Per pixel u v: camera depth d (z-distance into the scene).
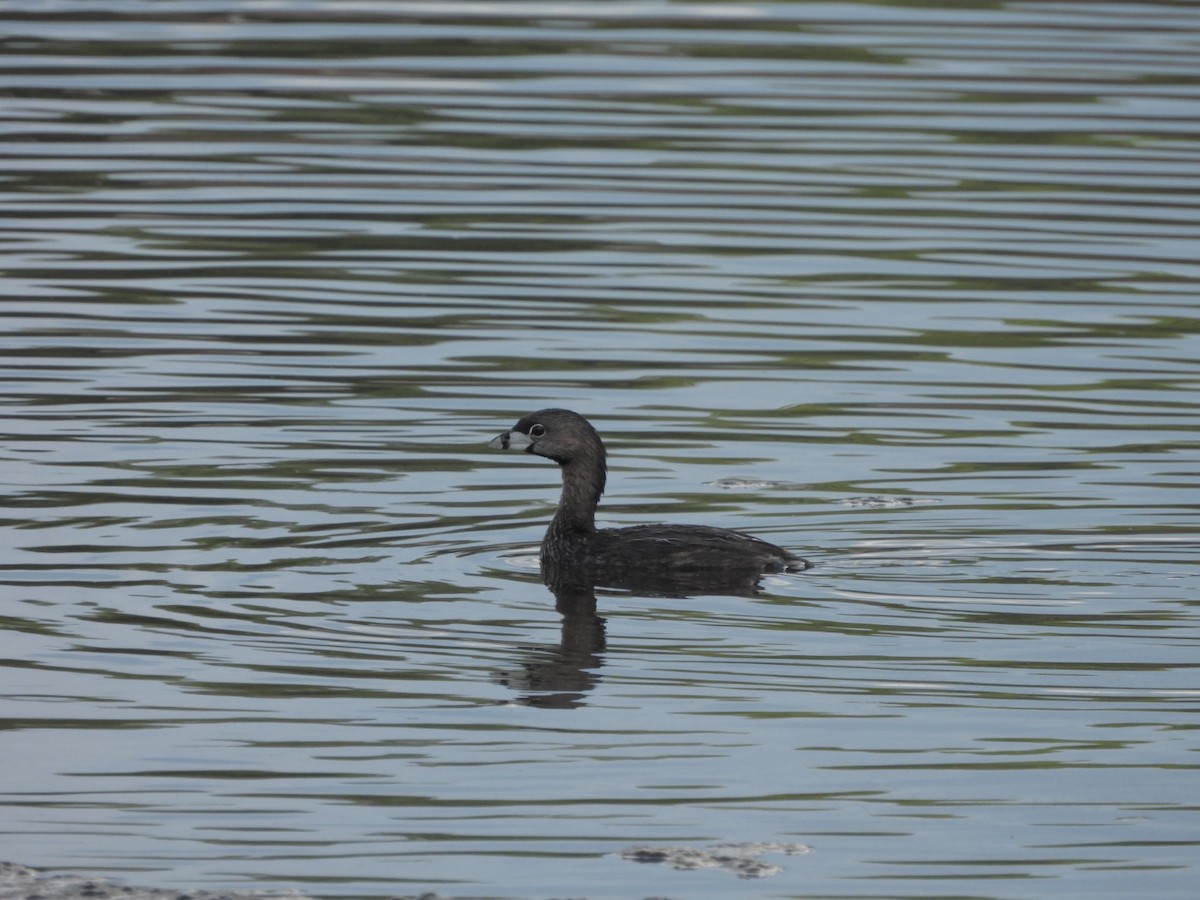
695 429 18.11
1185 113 28.86
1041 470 16.89
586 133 27.86
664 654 12.99
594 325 21.08
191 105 28.81
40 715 11.85
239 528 15.32
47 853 10.12
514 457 17.38
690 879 9.92
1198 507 15.91
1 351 19.80
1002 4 36.22
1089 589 14.16
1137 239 24.05
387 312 21.34
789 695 12.30
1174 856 10.22
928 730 11.77
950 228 24.47
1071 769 11.23
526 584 14.45
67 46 31.80
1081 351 20.38
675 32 33.72
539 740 11.59
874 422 18.27
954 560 14.79
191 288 21.97
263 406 18.42
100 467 16.67
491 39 32.91
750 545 14.66
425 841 10.30
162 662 12.70
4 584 14.02
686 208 25.14
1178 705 12.12
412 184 25.78
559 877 9.92
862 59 31.81
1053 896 9.77
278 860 10.08
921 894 9.80
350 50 31.92
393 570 14.62
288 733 11.65
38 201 24.73
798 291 22.28
